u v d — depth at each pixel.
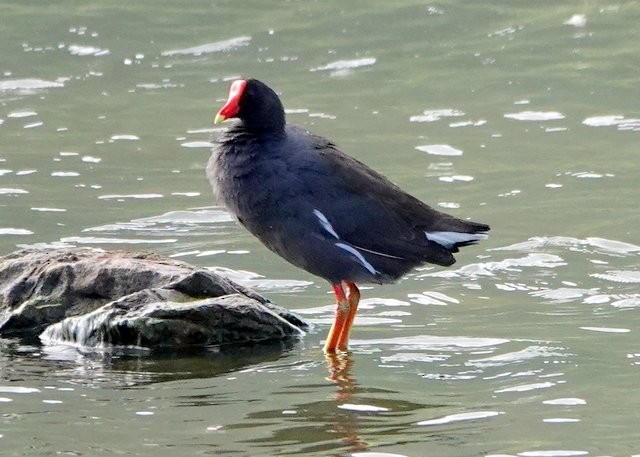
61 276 12.45
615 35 22.58
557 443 9.46
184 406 10.45
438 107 20.41
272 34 23.27
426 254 12.24
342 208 11.95
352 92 21.08
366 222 12.02
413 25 23.38
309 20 23.72
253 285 14.19
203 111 20.50
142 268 12.40
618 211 16.36
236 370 11.43
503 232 15.77
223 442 9.59
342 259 11.98
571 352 11.65
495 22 23.34
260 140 11.99
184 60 22.50
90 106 20.81
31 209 16.67
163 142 19.34
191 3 24.56
